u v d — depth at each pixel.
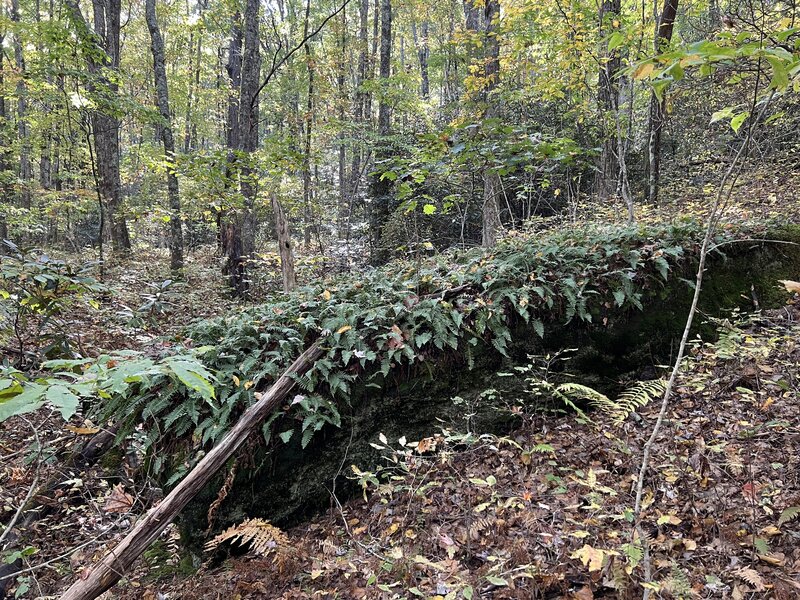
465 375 4.85
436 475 4.28
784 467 3.40
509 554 3.04
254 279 11.77
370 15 29.77
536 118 12.49
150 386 4.11
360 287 5.66
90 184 14.60
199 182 8.94
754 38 3.18
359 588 3.18
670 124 10.98
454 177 7.91
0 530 4.10
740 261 5.66
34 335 5.96
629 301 5.19
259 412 3.99
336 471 4.42
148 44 24.89
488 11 10.20
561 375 4.93
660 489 3.37
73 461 4.84
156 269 12.20
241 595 3.49
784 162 9.16
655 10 7.80
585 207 10.62
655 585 2.13
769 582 2.48
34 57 9.55
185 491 3.40
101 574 2.93
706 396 4.46
